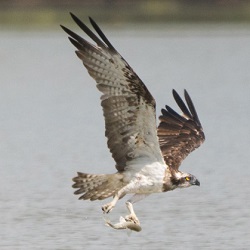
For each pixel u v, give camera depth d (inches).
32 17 2233.0
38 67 1694.1
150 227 581.9
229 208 629.9
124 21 2222.0
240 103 1181.1
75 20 411.8
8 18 2242.9
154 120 425.4
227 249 534.9
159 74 1574.8
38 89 1369.3
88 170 771.4
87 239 555.5
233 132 952.9
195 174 752.3
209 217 605.0
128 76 416.5
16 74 1589.6
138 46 2004.2
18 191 687.1
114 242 548.1
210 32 2202.3
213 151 852.0
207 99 1231.5
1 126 1008.9
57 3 2265.0
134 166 437.7
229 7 2306.8
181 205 639.1
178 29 2241.6
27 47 1993.1
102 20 2226.9
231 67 1664.6
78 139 920.3
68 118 1066.1
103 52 414.9
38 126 1006.4
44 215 613.0
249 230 572.1
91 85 1421.0
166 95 1284.4
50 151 855.7
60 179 732.7
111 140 430.6
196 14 2294.5
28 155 837.2
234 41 2059.5
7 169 771.4
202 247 538.0
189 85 1411.2
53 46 2007.9
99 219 602.9
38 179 733.3
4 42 2062.0
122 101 422.3
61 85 1422.2
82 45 413.7
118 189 437.1
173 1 2309.3
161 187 440.5
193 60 1785.2
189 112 525.0
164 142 506.0
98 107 1162.6
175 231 570.9
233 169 769.6
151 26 2258.9
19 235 564.1
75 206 637.9
